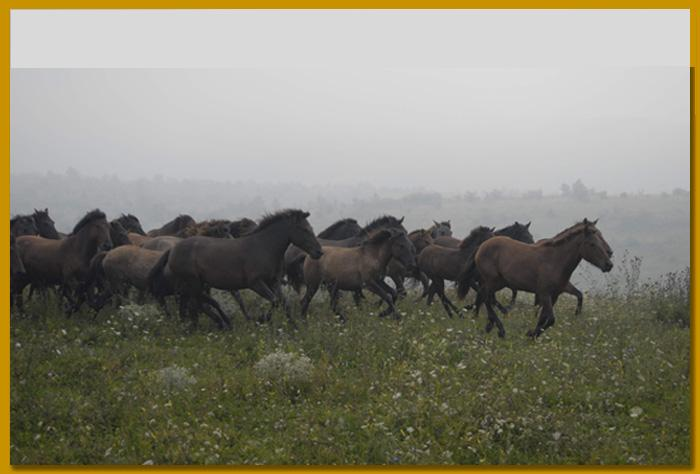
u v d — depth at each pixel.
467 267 17.94
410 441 9.80
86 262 17.38
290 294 19.34
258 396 11.41
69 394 11.34
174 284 16.50
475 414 10.55
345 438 10.04
